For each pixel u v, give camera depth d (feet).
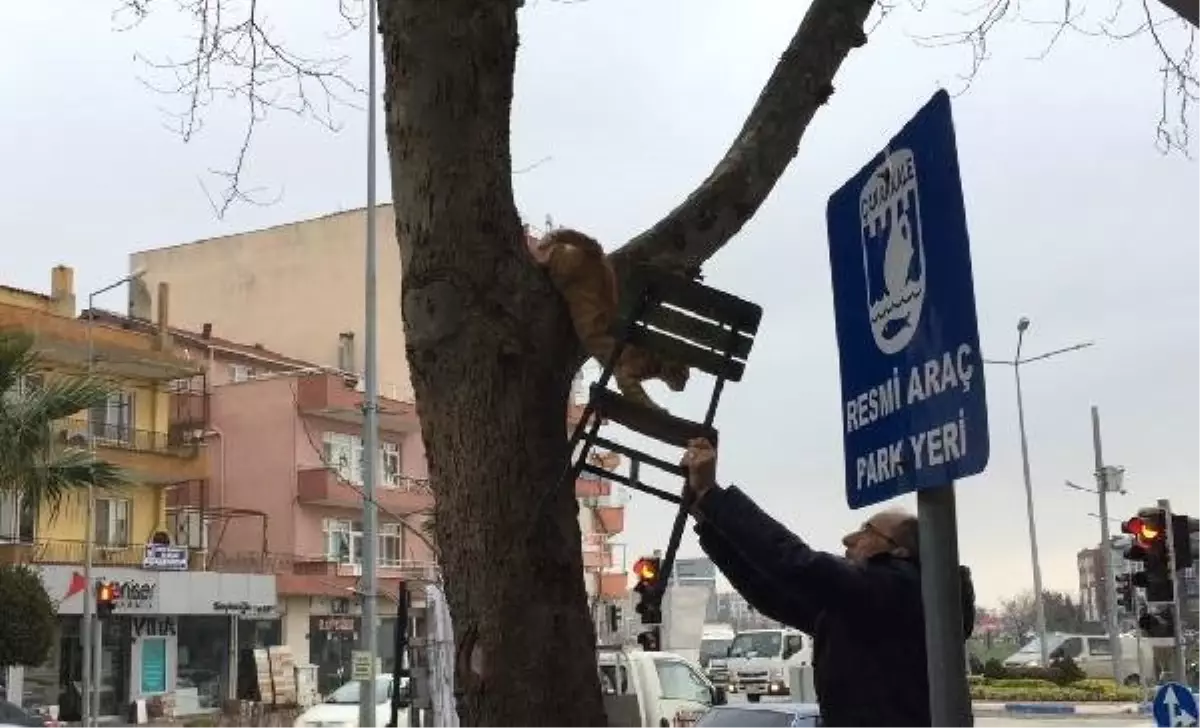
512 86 11.57
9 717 48.32
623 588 176.86
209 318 176.96
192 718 111.45
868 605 10.57
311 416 142.92
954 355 7.59
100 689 111.24
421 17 11.27
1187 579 55.42
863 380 9.14
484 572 10.69
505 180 11.32
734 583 11.74
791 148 13.53
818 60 13.79
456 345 10.93
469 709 10.69
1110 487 119.75
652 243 12.55
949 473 7.64
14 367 60.39
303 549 139.74
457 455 10.88
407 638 44.60
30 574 88.48
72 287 124.67
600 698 10.93
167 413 127.75
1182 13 20.21
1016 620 288.51
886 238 8.66
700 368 10.87
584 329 10.94
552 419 11.02
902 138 8.36
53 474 61.77
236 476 142.92
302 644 135.44
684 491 10.60
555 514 10.85
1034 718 100.89
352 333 169.07
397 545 150.41
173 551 118.42
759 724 35.22
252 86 21.25
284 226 175.11
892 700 10.57
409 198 11.31
